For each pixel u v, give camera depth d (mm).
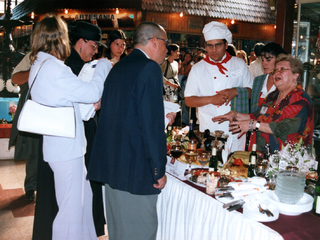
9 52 5758
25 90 3316
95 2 7887
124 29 8203
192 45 8688
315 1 3742
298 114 2053
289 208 1604
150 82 1690
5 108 5246
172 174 2197
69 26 2355
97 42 2389
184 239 1993
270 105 2318
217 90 2920
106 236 2871
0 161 4941
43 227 2244
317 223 1548
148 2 7902
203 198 1812
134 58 1830
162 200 2230
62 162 1986
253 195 1733
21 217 3150
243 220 1554
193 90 2980
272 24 9477
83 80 2125
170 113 2215
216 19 8844
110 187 2004
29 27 9305
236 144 2920
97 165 1926
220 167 2188
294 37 4008
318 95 3854
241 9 9117
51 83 1861
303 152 1887
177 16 8406
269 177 1919
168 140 2828
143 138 1690
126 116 1732
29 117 1812
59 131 1859
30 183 3525
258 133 2414
